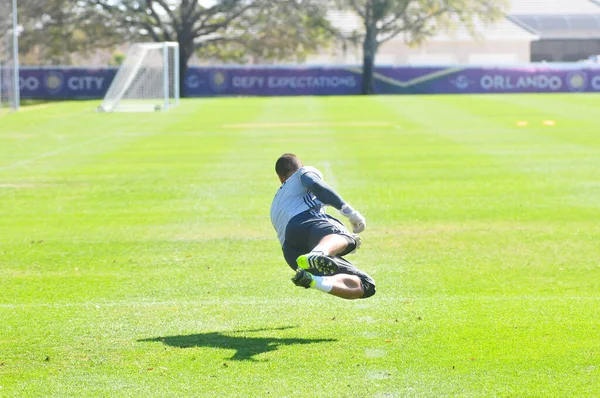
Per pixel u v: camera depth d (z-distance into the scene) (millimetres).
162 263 11930
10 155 26750
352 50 83188
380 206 16500
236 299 9914
